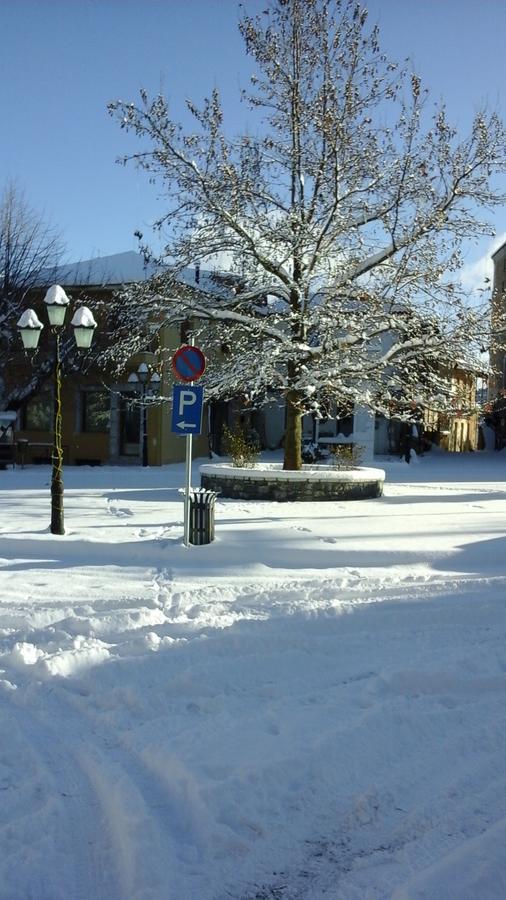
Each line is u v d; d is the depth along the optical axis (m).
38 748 4.46
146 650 6.13
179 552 10.55
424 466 31.48
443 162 16.64
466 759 4.23
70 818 3.67
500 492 19.25
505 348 17.78
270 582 9.19
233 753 4.20
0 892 3.09
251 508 15.11
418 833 3.52
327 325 16.94
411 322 17.20
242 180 16.94
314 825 3.59
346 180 17.02
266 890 3.12
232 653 6.05
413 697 5.11
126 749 4.42
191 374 10.90
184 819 3.62
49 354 30.22
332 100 16.83
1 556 10.74
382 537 11.52
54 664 5.72
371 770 4.09
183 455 32.66
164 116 16.73
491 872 3.10
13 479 22.97
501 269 52.53
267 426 38.22
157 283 17.94
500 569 9.98
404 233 16.89
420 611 7.27
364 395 17.11
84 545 11.02
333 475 16.69
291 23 16.98
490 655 5.93
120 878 3.20
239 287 18.19
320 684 5.41
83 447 31.75
